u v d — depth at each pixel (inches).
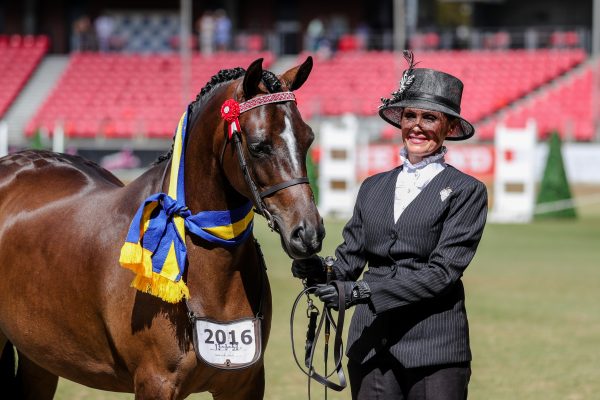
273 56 2217.0
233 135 247.0
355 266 271.9
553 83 2055.9
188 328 259.6
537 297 732.0
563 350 543.2
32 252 297.9
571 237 1152.8
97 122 1996.8
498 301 712.4
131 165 1761.8
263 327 276.8
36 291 293.1
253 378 276.5
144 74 2175.2
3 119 2075.5
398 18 2010.3
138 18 2450.8
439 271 247.6
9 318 305.0
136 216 261.4
